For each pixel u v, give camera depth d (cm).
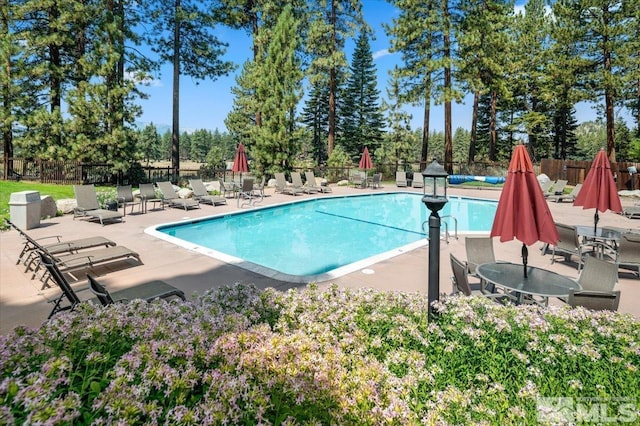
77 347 201
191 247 693
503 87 2258
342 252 831
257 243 901
